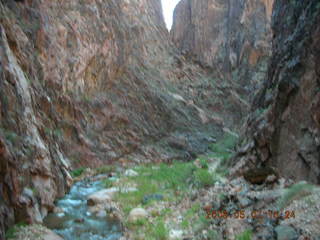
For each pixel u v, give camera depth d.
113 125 19.28
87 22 19.56
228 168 12.70
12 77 8.72
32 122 9.45
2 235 6.03
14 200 6.96
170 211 8.72
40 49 14.59
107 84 21.08
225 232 6.39
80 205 9.58
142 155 19.08
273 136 9.66
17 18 13.71
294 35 10.10
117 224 8.12
